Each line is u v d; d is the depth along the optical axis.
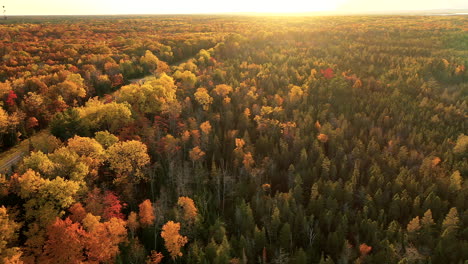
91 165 81.25
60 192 67.62
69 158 77.62
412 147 110.56
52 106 115.94
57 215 66.94
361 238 76.31
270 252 73.19
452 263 65.81
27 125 105.19
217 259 65.38
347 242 69.94
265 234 77.75
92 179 79.88
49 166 74.25
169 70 169.50
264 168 99.19
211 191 93.56
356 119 130.12
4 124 95.31
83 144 83.25
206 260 67.62
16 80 123.38
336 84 158.50
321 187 90.94
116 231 65.81
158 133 104.88
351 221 81.44
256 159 105.56
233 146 109.12
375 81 167.12
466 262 60.62
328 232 79.19
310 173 96.62
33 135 105.69
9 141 99.50
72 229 62.25
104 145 91.50
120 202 80.56
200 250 67.88
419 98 151.12
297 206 86.06
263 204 84.00
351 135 121.44
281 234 74.88
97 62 164.62
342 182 95.25
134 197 85.25
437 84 169.25
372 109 138.12
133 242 70.00
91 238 62.44
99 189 76.00
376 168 95.44
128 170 84.06
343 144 111.94
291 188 93.25
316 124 124.62
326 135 113.12
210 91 150.50
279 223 77.19
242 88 155.88
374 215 81.62
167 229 66.75
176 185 89.81
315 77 176.50
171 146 99.19
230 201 89.94
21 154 95.06
